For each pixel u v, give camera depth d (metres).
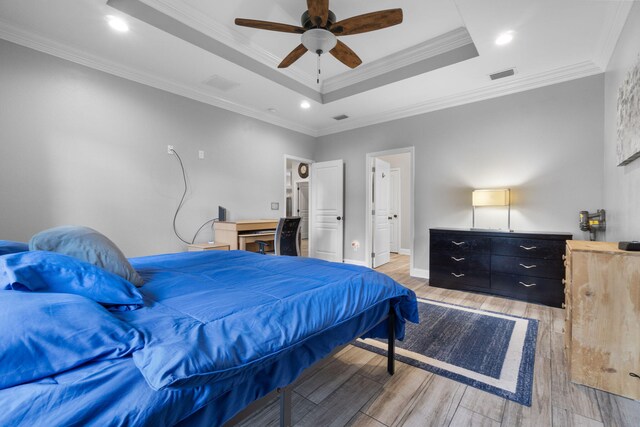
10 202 2.51
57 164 2.74
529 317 2.73
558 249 3.00
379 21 2.15
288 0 2.50
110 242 1.53
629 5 2.06
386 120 4.71
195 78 3.46
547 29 2.49
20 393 0.61
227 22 2.80
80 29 2.51
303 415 1.46
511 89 3.54
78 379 0.67
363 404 1.54
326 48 2.35
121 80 3.15
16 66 2.51
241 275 1.67
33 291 0.93
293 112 4.66
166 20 2.55
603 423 1.39
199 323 0.97
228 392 0.91
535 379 1.75
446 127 4.09
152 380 0.70
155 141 3.43
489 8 2.23
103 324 0.81
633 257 1.57
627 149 2.02
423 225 4.31
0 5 2.21
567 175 3.24
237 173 4.35
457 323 2.60
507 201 3.46
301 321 1.12
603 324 1.64
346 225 5.33
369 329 1.65
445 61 3.14
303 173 7.44
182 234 3.70
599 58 2.89
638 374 1.57
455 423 1.40
